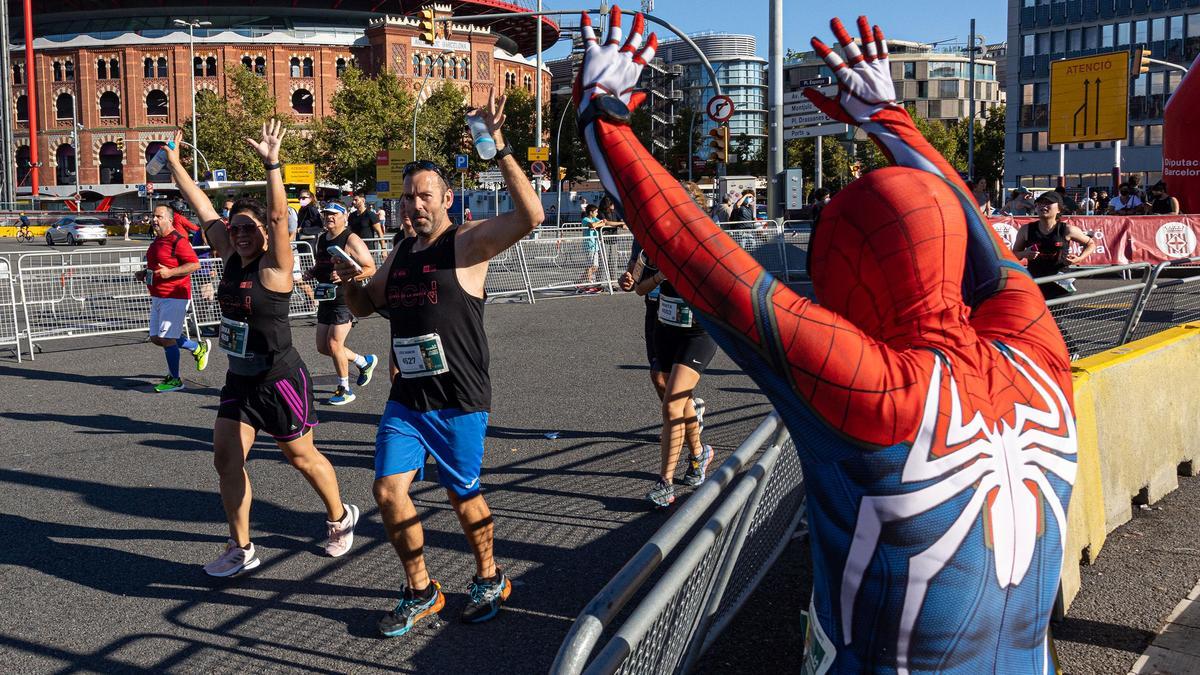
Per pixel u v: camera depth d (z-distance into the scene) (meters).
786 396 1.22
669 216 1.23
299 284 15.19
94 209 76.25
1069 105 28.09
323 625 4.07
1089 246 9.00
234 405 4.57
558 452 6.82
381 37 80.75
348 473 6.46
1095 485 4.54
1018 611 1.32
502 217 3.88
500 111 3.76
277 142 4.50
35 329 13.27
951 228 1.32
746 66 114.31
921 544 1.24
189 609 4.25
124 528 5.38
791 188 18.30
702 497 2.01
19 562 4.86
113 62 87.19
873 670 1.30
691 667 2.61
